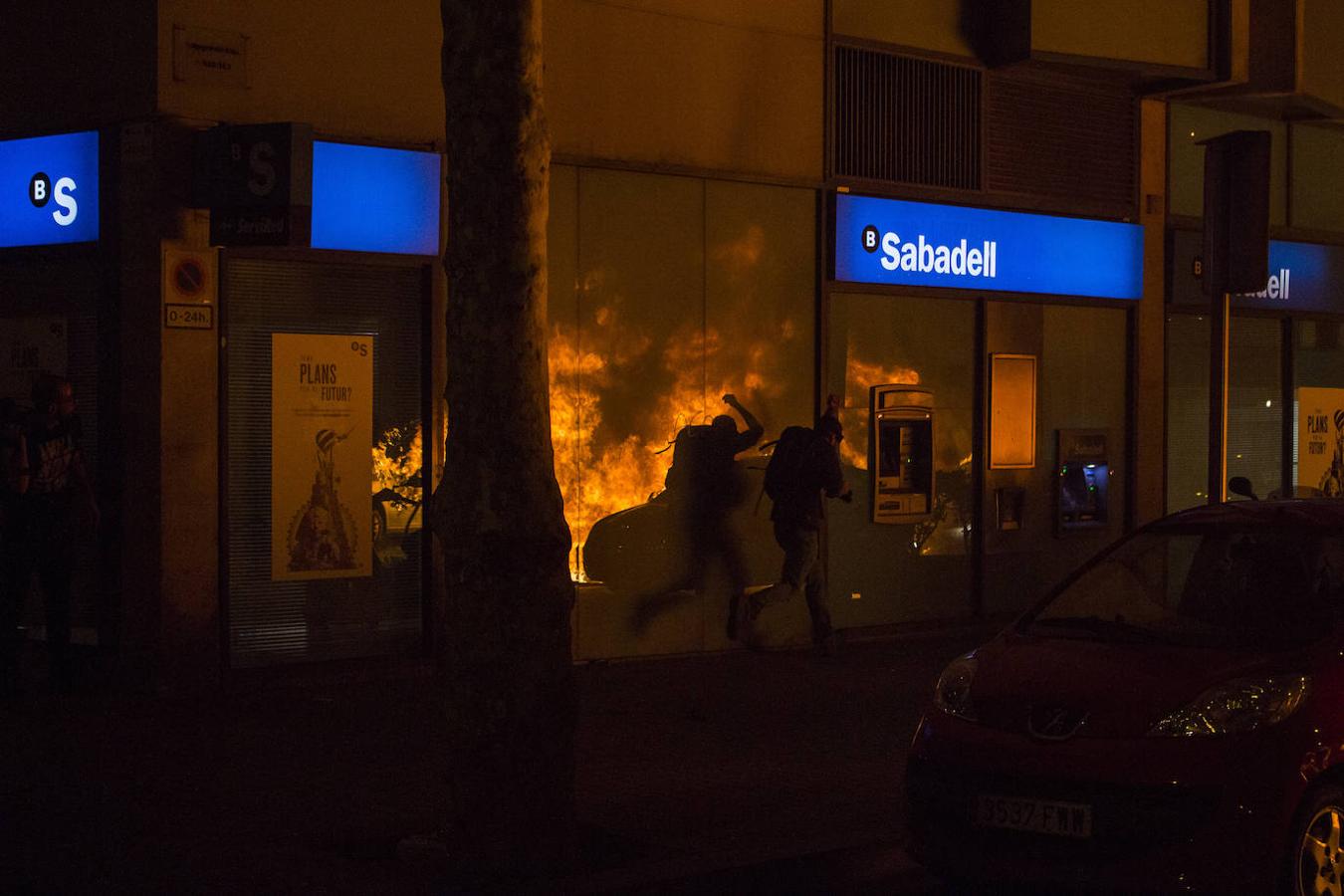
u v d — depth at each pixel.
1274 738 5.92
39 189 11.19
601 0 12.34
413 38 11.53
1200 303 16.41
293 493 11.14
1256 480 17.47
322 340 11.24
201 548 10.66
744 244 13.16
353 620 11.44
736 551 13.09
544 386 6.71
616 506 12.45
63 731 9.40
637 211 12.55
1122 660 6.45
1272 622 6.67
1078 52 14.61
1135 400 15.90
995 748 6.28
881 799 8.02
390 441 11.58
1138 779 5.93
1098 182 15.62
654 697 11.05
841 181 13.66
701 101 12.88
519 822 6.56
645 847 7.01
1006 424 14.87
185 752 8.88
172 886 6.27
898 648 13.58
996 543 14.85
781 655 13.08
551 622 6.63
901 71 14.14
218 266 10.71
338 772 8.44
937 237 14.30
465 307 6.62
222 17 10.68
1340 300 18.09
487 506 6.56
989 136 14.73
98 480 10.82
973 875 6.27
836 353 13.73
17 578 10.31
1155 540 7.40
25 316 11.31
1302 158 17.70
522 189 6.60
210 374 10.67
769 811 7.75
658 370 12.66
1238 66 15.43
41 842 6.92
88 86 10.88
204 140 10.50
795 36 13.44
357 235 11.30
